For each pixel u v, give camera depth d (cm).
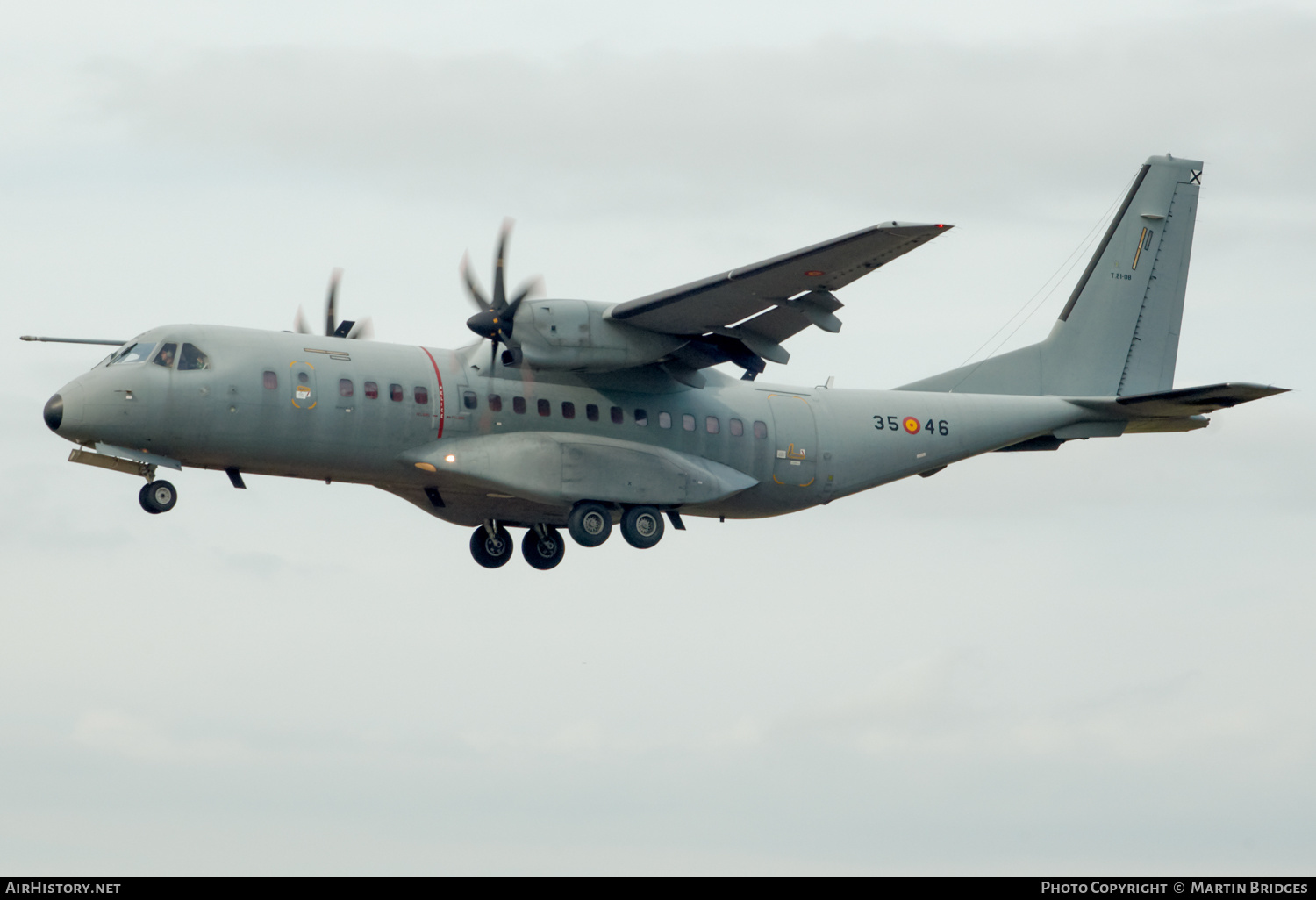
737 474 9344
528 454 8712
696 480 9088
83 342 9269
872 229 7525
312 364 8400
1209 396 9700
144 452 8244
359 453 8481
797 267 7969
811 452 9562
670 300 8262
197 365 8194
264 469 8525
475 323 8519
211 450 8250
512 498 9362
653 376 9131
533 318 8462
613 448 8931
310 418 8325
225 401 8169
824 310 8431
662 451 9094
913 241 7638
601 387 9038
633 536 9012
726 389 9475
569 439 8869
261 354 8319
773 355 8775
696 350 8906
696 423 9244
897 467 9856
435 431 8594
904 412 9888
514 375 8838
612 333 8575
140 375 8119
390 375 8544
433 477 8719
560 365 8538
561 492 8738
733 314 8475
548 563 9919
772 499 9594
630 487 8912
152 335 8362
